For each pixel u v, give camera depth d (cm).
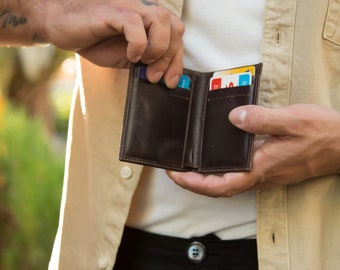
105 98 171
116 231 170
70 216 179
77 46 156
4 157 408
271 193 159
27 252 403
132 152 154
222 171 151
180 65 154
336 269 159
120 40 156
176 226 167
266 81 159
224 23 162
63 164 440
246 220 162
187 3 165
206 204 164
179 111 156
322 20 155
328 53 157
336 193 160
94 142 173
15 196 404
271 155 148
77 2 155
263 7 160
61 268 181
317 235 158
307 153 147
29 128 441
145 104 154
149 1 150
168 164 156
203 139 155
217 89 154
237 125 146
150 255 170
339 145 148
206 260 165
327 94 157
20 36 168
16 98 662
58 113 702
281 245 159
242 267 163
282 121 144
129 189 168
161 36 147
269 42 159
